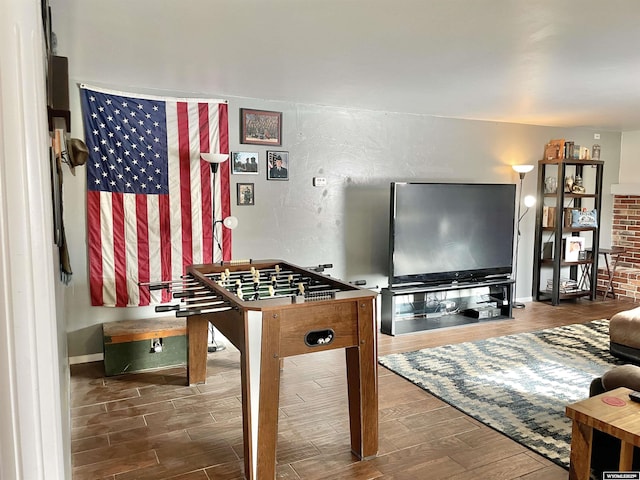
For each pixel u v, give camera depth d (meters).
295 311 2.33
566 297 6.12
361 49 2.89
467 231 5.16
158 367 3.79
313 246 4.82
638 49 2.86
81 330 3.90
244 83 3.80
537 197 6.19
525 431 2.79
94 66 3.30
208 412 3.04
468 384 3.47
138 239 4.02
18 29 0.66
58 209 2.20
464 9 2.25
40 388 0.69
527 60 3.12
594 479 2.18
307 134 4.70
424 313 5.43
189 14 2.33
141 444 2.64
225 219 4.05
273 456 2.31
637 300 6.30
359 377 2.48
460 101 4.51
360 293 2.54
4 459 0.66
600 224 6.81
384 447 2.63
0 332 0.65
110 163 3.88
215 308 2.38
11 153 0.65
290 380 3.58
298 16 2.34
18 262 0.66
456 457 2.52
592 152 6.38
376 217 5.13
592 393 2.40
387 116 5.10
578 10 2.25
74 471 2.38
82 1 2.17
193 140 4.18
